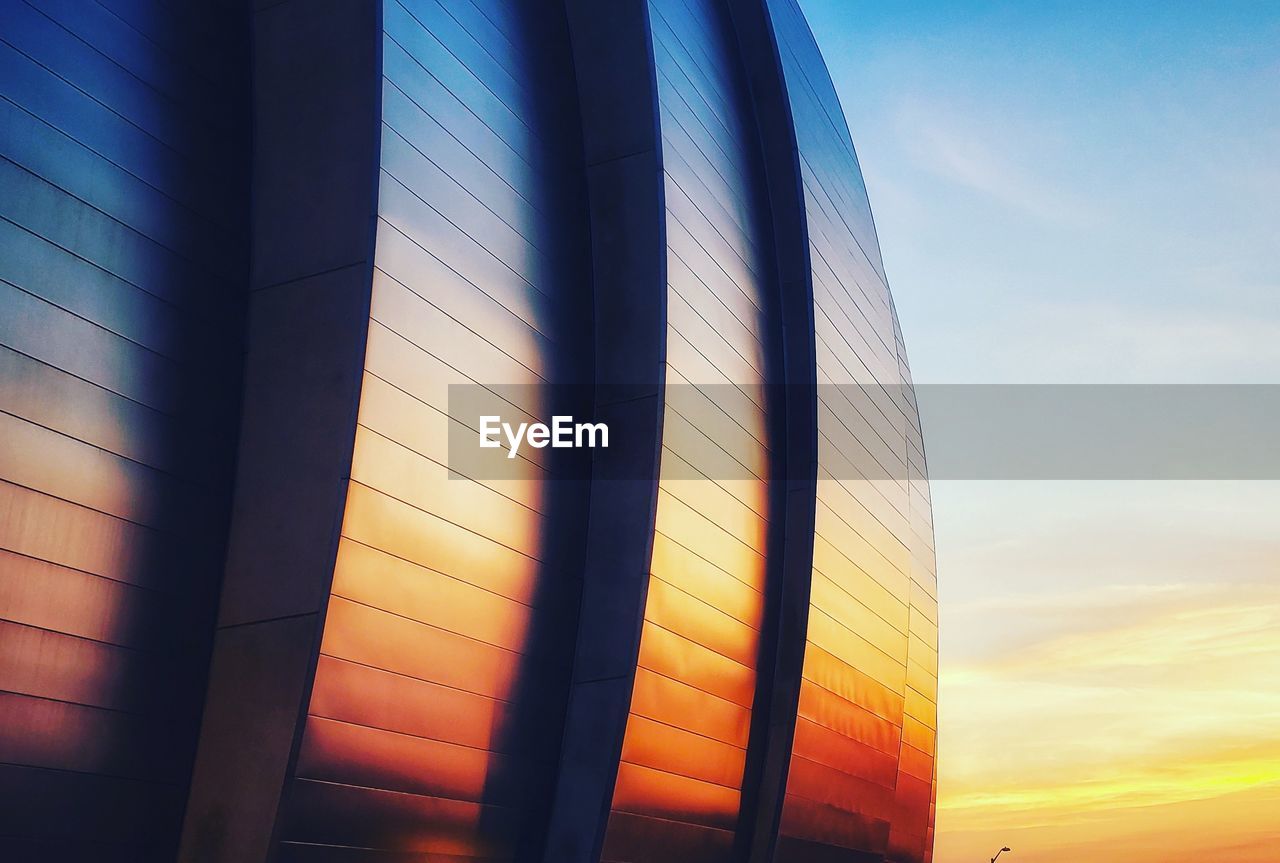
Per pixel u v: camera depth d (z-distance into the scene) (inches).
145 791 649.6
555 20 1043.3
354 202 733.3
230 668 681.6
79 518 627.8
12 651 589.0
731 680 1020.5
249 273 752.3
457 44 877.8
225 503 710.5
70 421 629.0
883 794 1299.2
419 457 742.5
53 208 638.5
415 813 739.4
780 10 1433.3
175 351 695.1
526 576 847.1
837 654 1181.1
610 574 903.7
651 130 1005.8
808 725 1109.1
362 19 770.8
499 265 863.7
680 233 1007.6
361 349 700.0
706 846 987.3
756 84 1320.1
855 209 1525.6
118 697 638.5
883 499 1370.6
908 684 1498.5
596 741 869.8
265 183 766.5
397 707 720.3
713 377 1027.9
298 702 655.1
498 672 815.1
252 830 648.4
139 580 655.1
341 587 675.4
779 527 1139.3
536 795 854.5
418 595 737.6
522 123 946.1
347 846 689.6
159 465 674.2
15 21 641.0
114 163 681.0
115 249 669.9
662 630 909.8
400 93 778.8
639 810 890.7
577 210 995.9
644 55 1023.0
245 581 692.7
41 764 598.2
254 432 719.1
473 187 850.1
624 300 973.2
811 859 1128.8
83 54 676.7
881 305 1541.6
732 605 1027.3
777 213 1266.0
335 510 676.1
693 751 961.5
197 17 763.4
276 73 783.1
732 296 1103.0
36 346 616.7
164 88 725.9
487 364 828.0
